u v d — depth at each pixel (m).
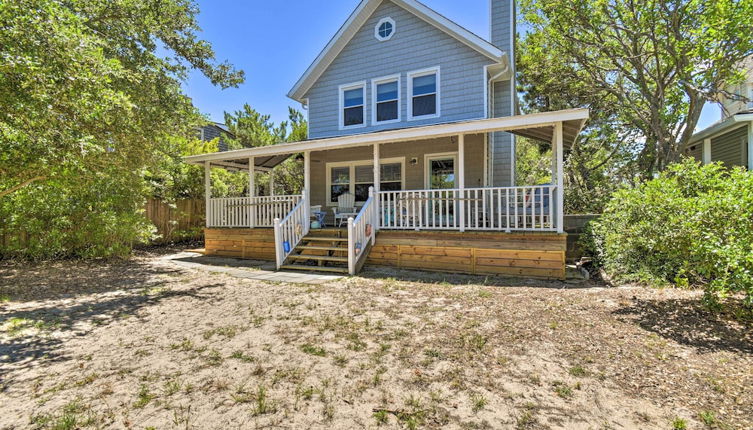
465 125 7.43
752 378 2.78
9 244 8.94
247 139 18.59
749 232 3.76
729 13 10.06
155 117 8.78
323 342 3.63
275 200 9.85
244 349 3.48
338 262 8.46
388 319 4.34
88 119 5.75
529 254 7.00
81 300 5.42
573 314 4.40
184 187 13.90
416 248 7.97
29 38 4.77
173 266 8.79
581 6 13.16
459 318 4.34
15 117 4.99
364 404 2.52
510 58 11.14
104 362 3.23
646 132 14.54
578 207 14.98
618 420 2.30
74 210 9.15
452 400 2.55
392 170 11.17
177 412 2.43
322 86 12.09
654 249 5.06
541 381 2.81
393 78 11.04
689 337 3.59
